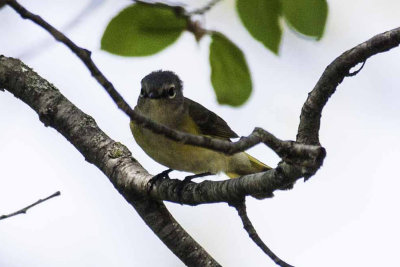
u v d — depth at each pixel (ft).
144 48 22.29
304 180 22.57
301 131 23.11
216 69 23.48
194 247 30.01
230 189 25.88
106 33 22.04
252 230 25.89
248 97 24.03
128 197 30.89
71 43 18.78
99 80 19.49
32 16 18.15
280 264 25.43
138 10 21.76
